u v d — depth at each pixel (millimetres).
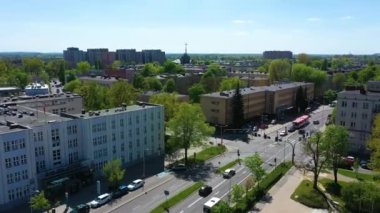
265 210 67625
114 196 72750
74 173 78062
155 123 101938
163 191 76188
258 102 157375
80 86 150375
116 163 76562
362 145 104938
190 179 83688
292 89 177250
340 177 84750
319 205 69875
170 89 193625
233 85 183000
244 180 82688
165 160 99562
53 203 69375
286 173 87938
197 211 66250
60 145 78750
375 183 72188
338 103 107750
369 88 118438
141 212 65750
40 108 107000
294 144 109062
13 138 67062
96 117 84125
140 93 162750
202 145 103812
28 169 70000
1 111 87500
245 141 120438
